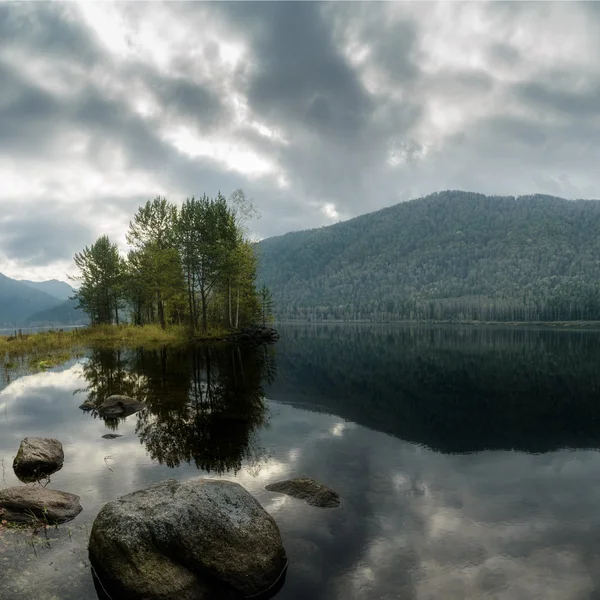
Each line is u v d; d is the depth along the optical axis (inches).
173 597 185.3
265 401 590.6
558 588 186.5
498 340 2368.4
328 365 1066.1
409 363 1138.0
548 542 225.3
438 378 856.9
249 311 2135.8
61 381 709.9
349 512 259.4
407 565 204.2
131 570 189.0
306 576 197.6
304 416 513.0
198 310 1891.0
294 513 257.0
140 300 1951.3
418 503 273.9
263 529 212.1
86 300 2032.5
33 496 261.4
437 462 356.2
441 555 213.0
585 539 228.5
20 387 658.8
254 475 318.0
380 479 315.3
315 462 349.4
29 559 211.2
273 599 185.9
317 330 4404.5
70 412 507.2
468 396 661.9
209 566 195.0
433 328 5206.7
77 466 334.3
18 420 470.9
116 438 406.6
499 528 240.8
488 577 194.5
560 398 643.5
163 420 474.9
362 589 187.3
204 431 434.9
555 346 1852.9
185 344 1429.6
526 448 398.0
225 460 350.3
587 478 320.2
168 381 719.7
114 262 2021.4
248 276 1939.0
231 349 1322.6
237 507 217.0
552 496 286.2
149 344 1401.3
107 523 205.2
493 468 342.0
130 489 290.7
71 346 1300.4
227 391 650.8
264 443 398.9
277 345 1782.7
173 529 199.0
